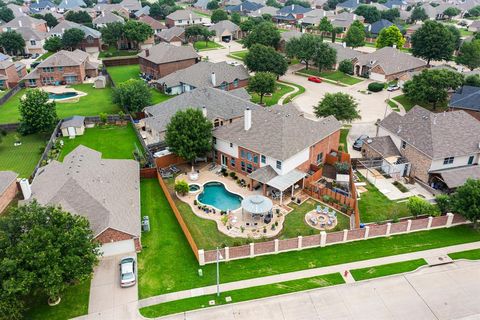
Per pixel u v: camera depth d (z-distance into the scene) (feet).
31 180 177.37
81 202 134.41
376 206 158.71
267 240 137.80
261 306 111.45
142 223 145.07
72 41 440.04
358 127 240.53
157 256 130.62
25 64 391.45
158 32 532.32
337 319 107.55
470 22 609.42
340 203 155.84
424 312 109.60
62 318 107.04
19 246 97.91
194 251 130.72
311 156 179.73
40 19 537.65
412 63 351.46
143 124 241.35
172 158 188.34
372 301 113.19
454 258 129.08
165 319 107.34
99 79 331.77
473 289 117.19
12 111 276.62
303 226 145.89
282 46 413.18
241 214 153.58
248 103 220.84
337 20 527.81
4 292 93.40
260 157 168.25
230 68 318.45
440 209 146.10
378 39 427.74
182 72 316.19
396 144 194.70
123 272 118.83
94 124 247.70
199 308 110.63
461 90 250.98
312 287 117.80
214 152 191.31
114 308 110.42
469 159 177.99
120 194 148.36
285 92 312.50
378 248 134.00
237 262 127.85
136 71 388.78
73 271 101.45
